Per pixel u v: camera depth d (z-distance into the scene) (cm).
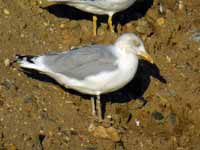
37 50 1101
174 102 1084
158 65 1136
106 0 1110
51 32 1140
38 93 1036
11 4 1148
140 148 1011
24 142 967
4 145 959
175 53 1165
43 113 1009
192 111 1079
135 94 1086
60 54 1021
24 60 1030
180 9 1240
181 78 1121
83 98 1050
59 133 990
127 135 1023
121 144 1001
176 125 1058
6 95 1016
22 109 1005
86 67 991
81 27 1162
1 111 995
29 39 1112
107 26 1174
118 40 1003
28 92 1031
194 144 1041
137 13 1212
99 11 1138
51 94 1041
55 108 1023
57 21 1162
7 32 1105
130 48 992
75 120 1016
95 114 1030
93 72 986
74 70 995
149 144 1020
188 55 1166
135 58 1001
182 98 1091
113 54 998
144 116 1060
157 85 1103
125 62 992
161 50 1165
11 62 1065
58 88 1054
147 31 1177
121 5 1125
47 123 997
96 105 1050
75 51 1014
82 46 1096
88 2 1109
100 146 990
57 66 1005
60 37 1139
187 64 1152
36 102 1020
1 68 1054
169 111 1073
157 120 1057
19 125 984
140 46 998
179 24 1208
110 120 1032
